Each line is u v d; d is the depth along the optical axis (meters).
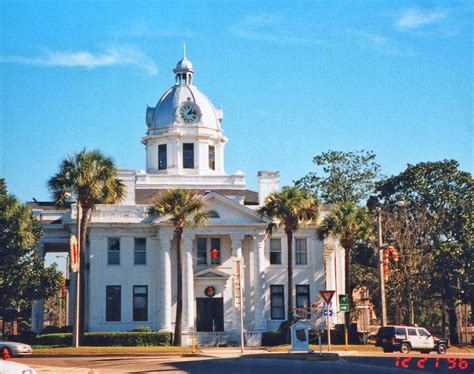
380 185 92.75
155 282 72.00
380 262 59.88
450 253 76.19
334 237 70.56
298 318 67.62
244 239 73.69
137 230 72.25
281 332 69.25
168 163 86.00
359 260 88.38
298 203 68.00
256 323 71.31
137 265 72.06
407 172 87.56
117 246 72.31
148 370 38.31
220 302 72.25
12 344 50.88
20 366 30.16
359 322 99.25
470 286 75.50
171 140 86.06
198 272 71.88
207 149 86.62
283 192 68.81
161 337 66.19
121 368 39.97
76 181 62.75
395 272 77.62
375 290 86.81
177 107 86.56
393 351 55.88
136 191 81.75
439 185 85.94
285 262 74.44
